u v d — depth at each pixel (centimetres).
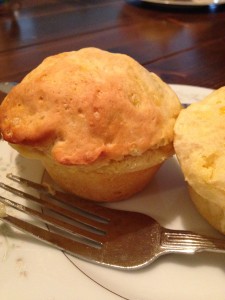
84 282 9
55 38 24
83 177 11
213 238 11
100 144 10
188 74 21
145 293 10
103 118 10
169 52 23
